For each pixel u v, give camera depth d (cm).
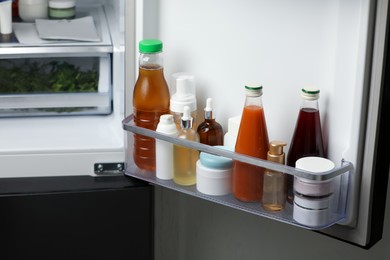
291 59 156
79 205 187
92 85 209
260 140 161
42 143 193
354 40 145
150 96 176
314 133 155
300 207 155
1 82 207
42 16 211
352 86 147
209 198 170
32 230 189
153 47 171
